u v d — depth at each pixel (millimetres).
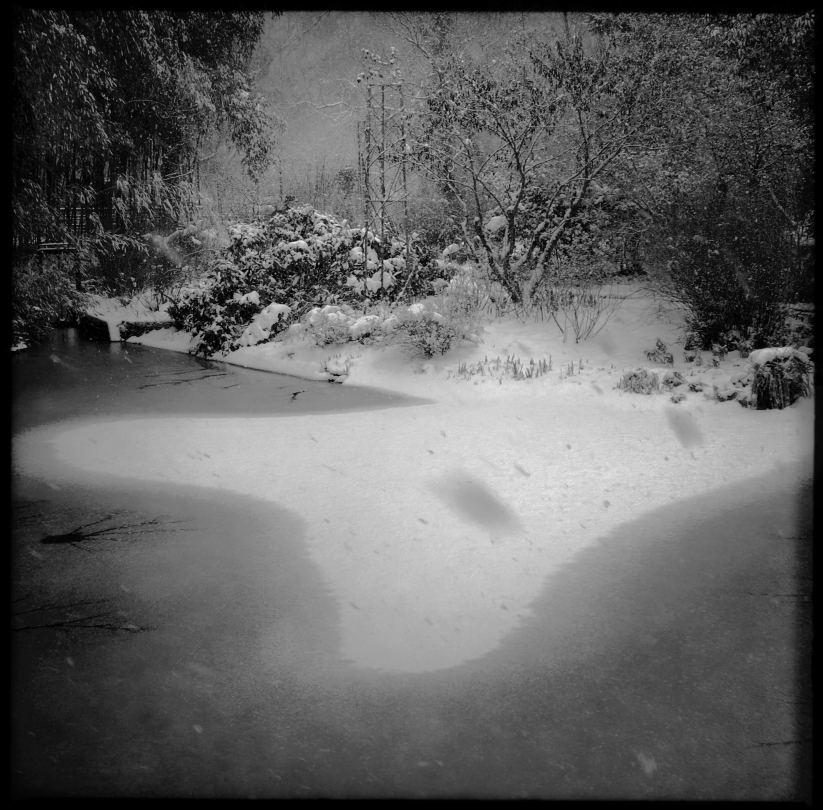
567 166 16703
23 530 5930
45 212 15148
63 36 16547
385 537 5707
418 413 10109
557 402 10406
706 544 5445
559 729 3395
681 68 15250
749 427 8781
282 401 11211
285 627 4367
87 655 4066
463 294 15484
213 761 3195
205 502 6586
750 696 3590
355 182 22656
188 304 17531
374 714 3533
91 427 9594
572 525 5879
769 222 12320
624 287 17266
